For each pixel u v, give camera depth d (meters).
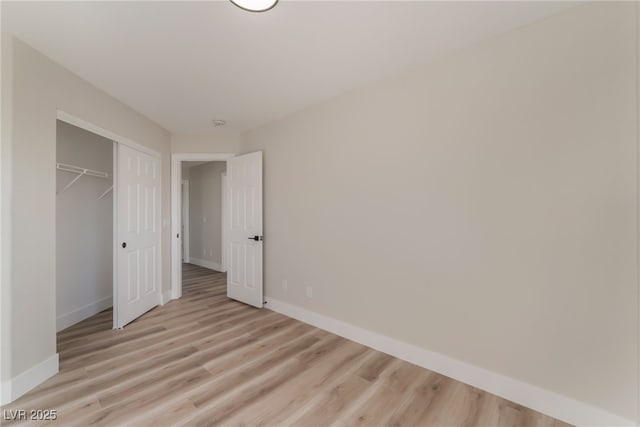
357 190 2.65
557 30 1.68
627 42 1.50
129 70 2.30
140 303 3.26
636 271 1.48
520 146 1.81
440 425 1.63
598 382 1.57
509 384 1.85
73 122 2.33
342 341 2.67
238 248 3.83
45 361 2.01
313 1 1.56
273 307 3.48
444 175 2.12
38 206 1.99
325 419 1.67
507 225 1.86
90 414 1.67
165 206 3.81
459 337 2.06
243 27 1.79
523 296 1.80
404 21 1.74
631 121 1.49
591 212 1.59
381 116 2.48
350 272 2.71
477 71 1.97
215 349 2.49
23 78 1.89
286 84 2.57
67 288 3.00
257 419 1.66
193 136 3.97
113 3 1.56
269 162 3.54
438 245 2.16
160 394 1.87
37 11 1.62
